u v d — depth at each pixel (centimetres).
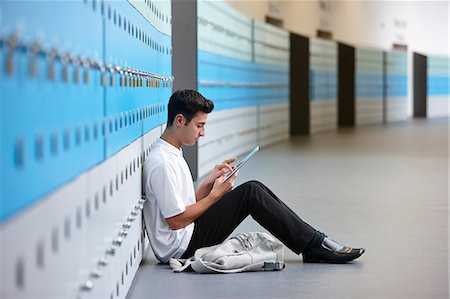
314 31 2483
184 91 534
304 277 521
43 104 245
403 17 3244
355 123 2745
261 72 1731
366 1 2928
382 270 544
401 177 1155
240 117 1492
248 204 541
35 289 240
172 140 536
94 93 335
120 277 435
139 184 519
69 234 287
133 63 479
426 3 3422
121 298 442
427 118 3331
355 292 484
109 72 378
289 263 563
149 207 543
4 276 210
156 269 541
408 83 3319
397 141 1939
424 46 3434
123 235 441
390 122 3020
